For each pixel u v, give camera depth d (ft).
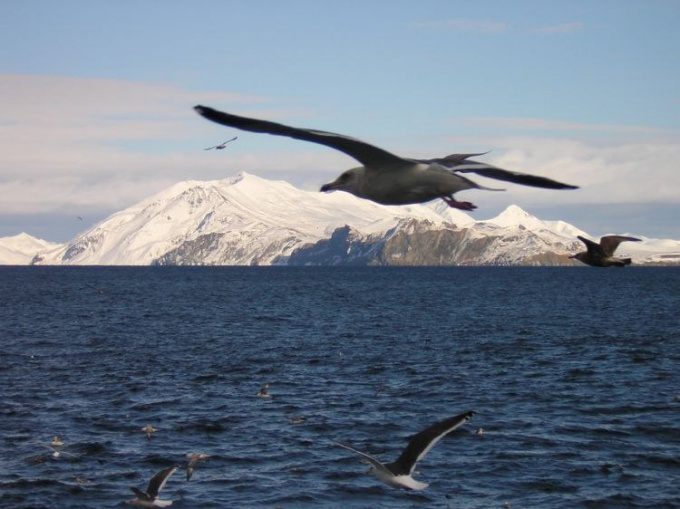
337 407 120.37
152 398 127.44
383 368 158.10
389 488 84.33
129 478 87.56
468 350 186.60
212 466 91.50
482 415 114.42
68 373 152.66
